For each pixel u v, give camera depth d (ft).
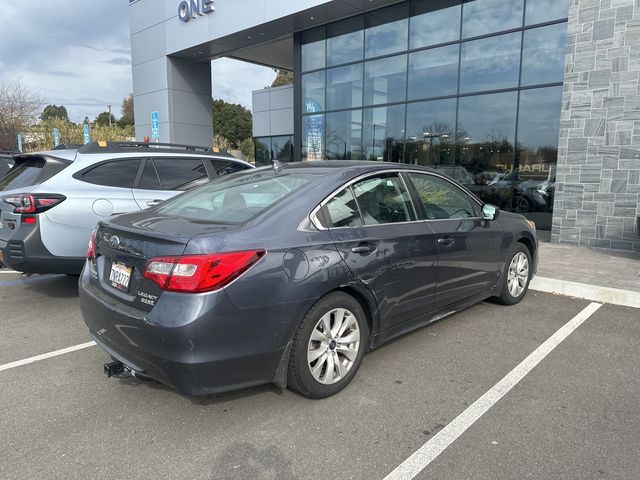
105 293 10.36
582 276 20.10
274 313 9.36
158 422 9.82
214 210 11.23
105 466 8.41
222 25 48.62
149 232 9.52
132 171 18.86
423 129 40.14
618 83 25.66
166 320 8.68
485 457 8.59
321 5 40.57
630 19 24.95
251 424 9.70
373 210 11.85
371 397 10.75
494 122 36.06
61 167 17.40
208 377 8.85
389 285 11.55
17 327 15.40
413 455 8.66
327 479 8.05
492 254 15.39
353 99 44.73
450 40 37.65
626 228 26.25
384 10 41.22
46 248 16.25
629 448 8.84
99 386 11.40
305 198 10.66
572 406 10.34
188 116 58.59
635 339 14.17
